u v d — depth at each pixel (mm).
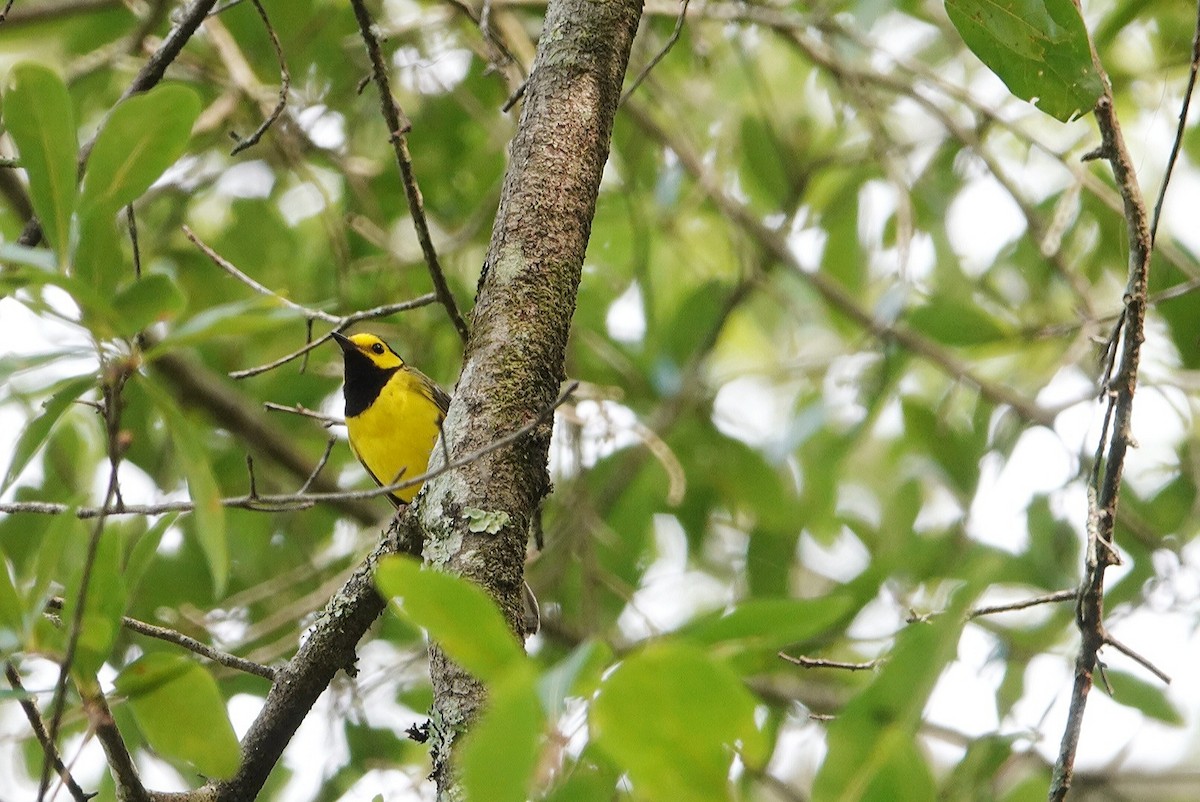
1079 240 12391
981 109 11000
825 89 13969
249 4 12047
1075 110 6348
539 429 5387
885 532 12438
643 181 13445
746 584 12406
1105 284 12594
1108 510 6281
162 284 3936
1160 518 12008
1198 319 11391
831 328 14062
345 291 11664
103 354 4098
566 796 4309
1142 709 8961
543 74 6152
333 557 11430
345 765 10227
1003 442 11188
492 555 5066
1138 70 12234
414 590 3227
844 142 14305
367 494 5152
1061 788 5672
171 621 11008
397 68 12562
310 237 13438
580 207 5848
